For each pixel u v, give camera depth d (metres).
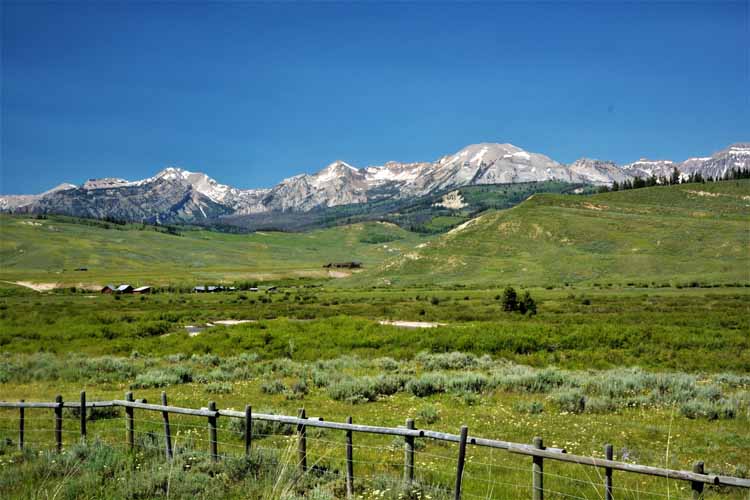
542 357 33.31
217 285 191.38
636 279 129.12
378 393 22.45
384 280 161.88
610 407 19.03
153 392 23.23
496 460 13.14
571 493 10.77
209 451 12.97
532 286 130.62
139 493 10.16
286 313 78.75
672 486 11.28
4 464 12.21
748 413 17.58
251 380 26.39
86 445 13.05
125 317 68.38
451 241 184.25
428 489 10.14
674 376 23.73
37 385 25.50
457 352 33.78
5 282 171.88
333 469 12.09
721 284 111.31
